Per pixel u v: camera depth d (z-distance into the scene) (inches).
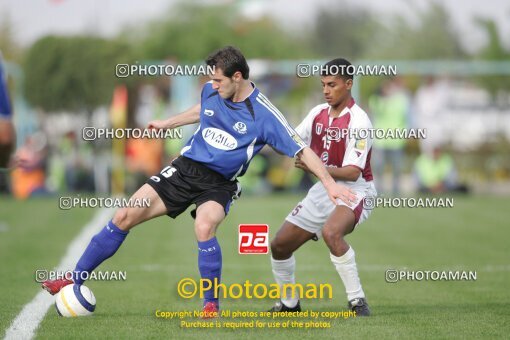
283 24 5462.6
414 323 903.1
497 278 1296.8
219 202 901.8
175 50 3917.3
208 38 3932.1
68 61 2672.2
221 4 4111.7
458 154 3142.2
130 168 2805.1
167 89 2910.9
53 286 948.6
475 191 3129.9
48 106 2711.6
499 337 832.3
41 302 1038.4
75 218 2145.7
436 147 3014.3
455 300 1087.6
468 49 4864.7
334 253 938.1
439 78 3171.8
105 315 953.5
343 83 959.0
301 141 900.6
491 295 1130.7
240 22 4119.1
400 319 928.3
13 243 1683.1
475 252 1609.3
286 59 4057.6
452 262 1477.6
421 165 2994.6
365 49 5969.5
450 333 849.5
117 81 2687.0
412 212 2388.0
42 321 910.4
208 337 825.5
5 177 2837.1
